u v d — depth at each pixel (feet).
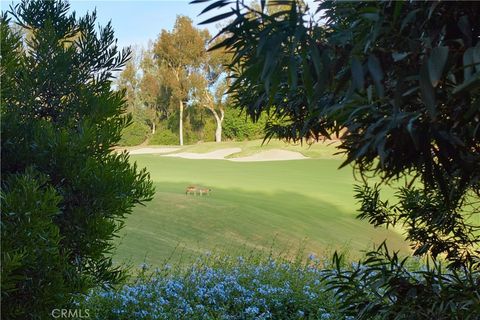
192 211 37.52
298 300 16.65
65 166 10.04
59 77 11.02
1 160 10.06
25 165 10.19
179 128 140.87
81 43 11.73
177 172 81.00
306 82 3.57
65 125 10.98
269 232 34.45
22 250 8.52
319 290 16.94
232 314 16.07
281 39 3.46
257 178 73.67
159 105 140.67
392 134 3.83
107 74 12.06
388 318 5.92
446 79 3.65
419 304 5.64
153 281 17.70
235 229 34.14
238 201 50.85
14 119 10.20
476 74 3.11
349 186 64.90
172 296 16.56
